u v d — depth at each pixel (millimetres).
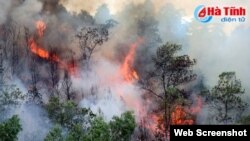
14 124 30312
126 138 31266
